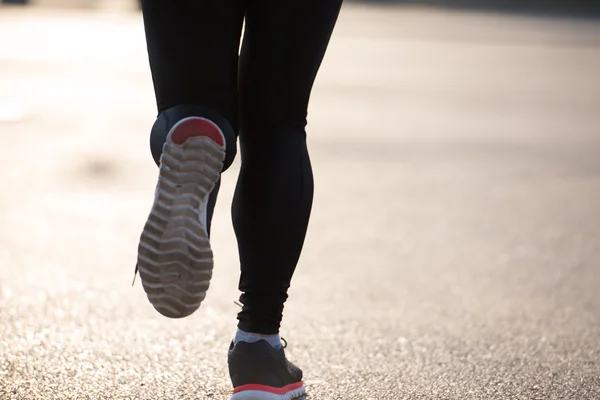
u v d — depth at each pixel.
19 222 8.39
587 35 37.38
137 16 38.62
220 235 8.34
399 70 23.47
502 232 8.91
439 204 10.05
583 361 5.14
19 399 4.26
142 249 3.30
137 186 10.18
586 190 11.03
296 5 3.57
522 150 13.53
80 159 11.44
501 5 57.97
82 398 4.32
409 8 52.78
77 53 23.70
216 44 3.53
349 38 31.89
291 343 5.37
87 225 8.42
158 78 3.59
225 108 3.57
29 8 40.53
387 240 8.45
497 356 5.21
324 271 7.29
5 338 5.20
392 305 6.35
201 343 5.28
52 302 6.02
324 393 4.51
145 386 4.52
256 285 3.78
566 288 6.98
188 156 3.29
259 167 3.72
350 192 10.47
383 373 4.85
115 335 5.36
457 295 6.69
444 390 4.60
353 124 15.21
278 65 3.63
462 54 28.30
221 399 4.38
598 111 18.08
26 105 15.38
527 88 21.23
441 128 15.20
